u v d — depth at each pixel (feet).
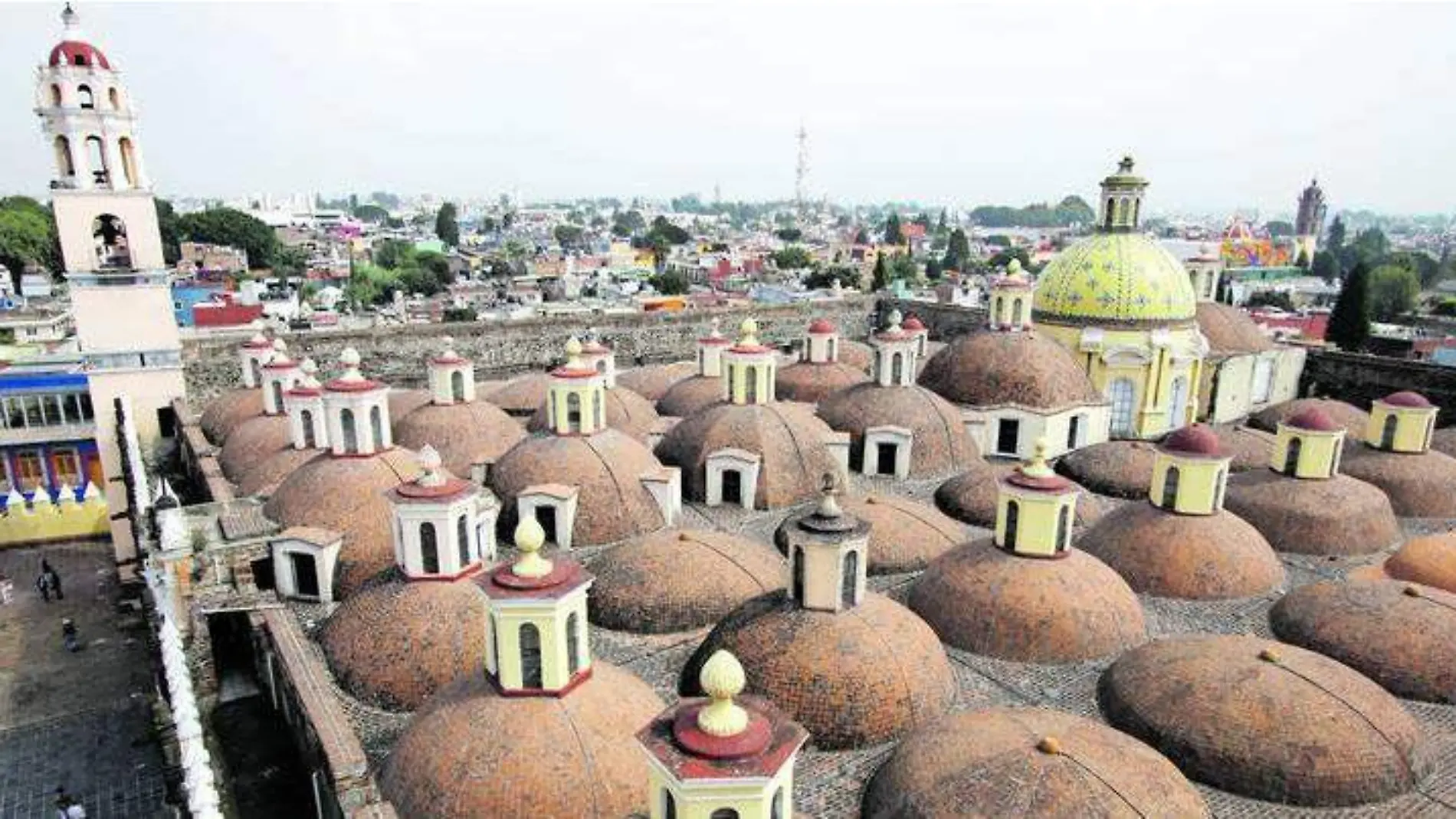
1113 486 122.62
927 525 101.96
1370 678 77.36
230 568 93.91
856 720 68.08
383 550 95.61
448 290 536.01
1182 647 73.56
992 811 54.85
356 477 99.50
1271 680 67.26
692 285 585.63
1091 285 151.53
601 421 114.01
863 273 636.07
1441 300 559.38
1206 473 94.89
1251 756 63.52
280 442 126.11
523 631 59.67
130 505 141.18
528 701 60.49
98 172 151.53
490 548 101.35
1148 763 59.06
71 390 219.41
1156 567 94.02
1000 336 146.00
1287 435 112.37
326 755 62.39
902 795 58.90
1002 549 86.07
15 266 457.68
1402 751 64.64
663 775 46.78
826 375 156.25
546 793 56.59
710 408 124.67
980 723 63.21
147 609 130.31
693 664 76.64
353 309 434.71
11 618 160.25
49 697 134.51
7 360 239.71
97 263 151.64
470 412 131.64
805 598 73.26
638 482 109.09
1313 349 195.42
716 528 110.63
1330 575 100.73
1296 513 107.86
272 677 88.84
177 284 452.76
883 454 130.52
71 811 107.65
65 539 197.06
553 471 107.76
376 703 74.13
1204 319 177.68
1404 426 123.95
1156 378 149.28
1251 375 177.78
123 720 128.77
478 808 56.39
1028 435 136.77
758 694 69.72
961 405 142.00
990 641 80.69
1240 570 93.56
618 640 83.71
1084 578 83.20
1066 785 55.42
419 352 187.93
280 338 171.12
